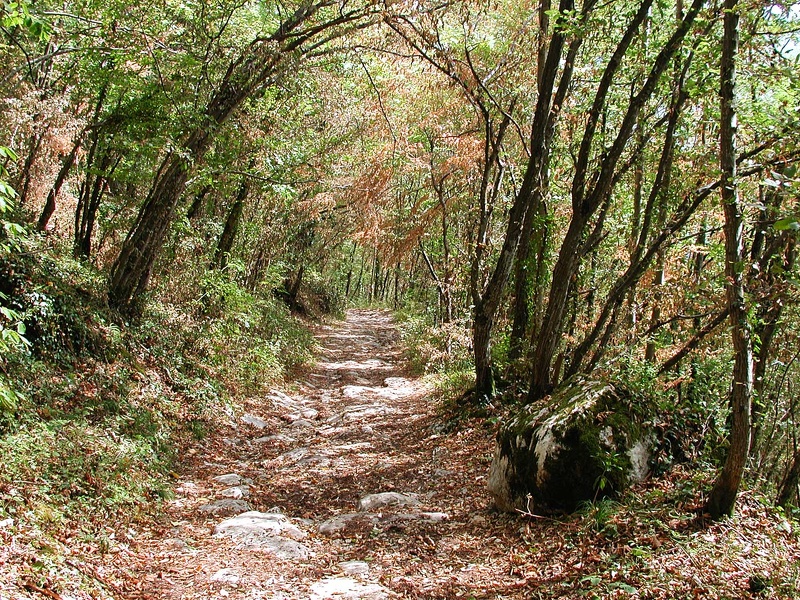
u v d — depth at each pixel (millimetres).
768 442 9500
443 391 13672
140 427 8602
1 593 3855
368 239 14953
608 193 8898
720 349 8172
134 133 11180
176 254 13727
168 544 6117
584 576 4934
